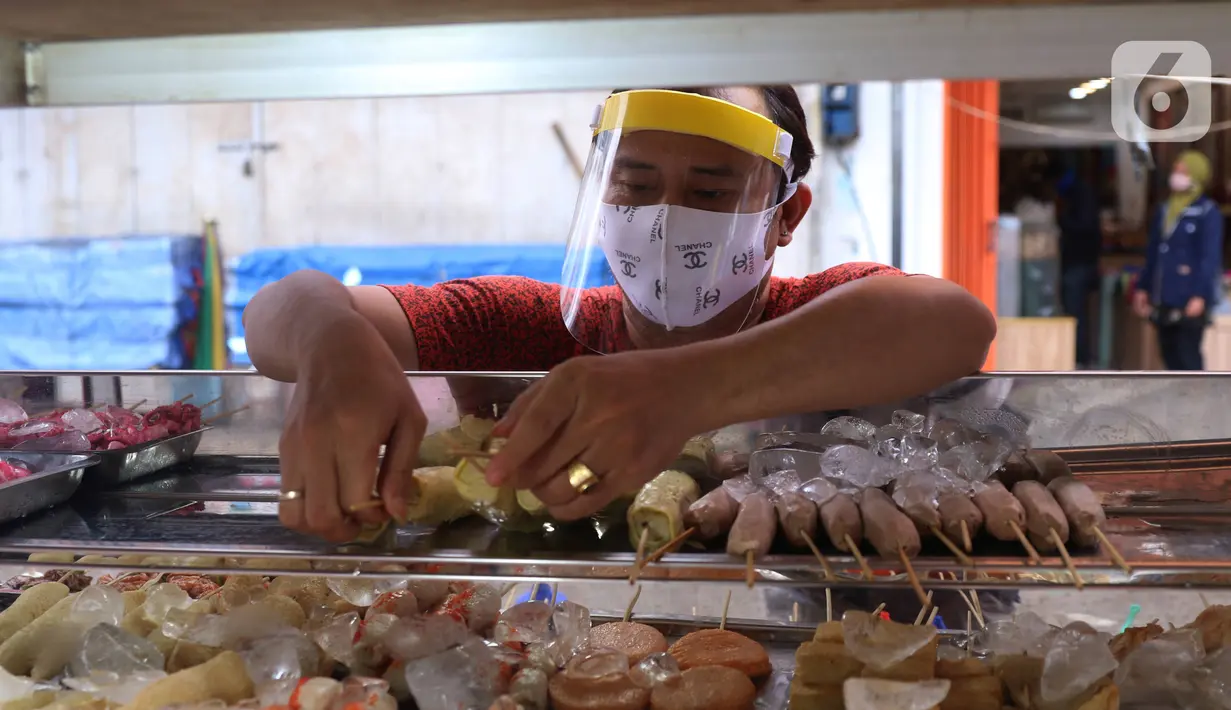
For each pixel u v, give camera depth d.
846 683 0.76
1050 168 4.45
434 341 1.35
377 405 0.74
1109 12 0.67
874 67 0.70
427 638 0.83
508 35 0.72
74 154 4.21
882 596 1.02
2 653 0.84
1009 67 0.69
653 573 0.71
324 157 4.13
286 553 0.74
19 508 0.83
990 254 3.82
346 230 4.16
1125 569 0.68
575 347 1.44
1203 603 1.02
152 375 1.00
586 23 0.71
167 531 0.80
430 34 0.72
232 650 0.82
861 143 3.71
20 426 0.97
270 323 0.94
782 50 0.70
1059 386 0.89
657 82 0.71
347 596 0.97
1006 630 0.84
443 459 0.83
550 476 0.72
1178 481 0.87
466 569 0.72
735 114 1.06
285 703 0.76
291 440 0.75
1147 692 0.80
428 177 4.09
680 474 0.86
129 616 0.89
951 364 0.84
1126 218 4.65
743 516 0.75
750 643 0.91
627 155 1.11
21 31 0.75
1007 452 0.84
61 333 3.77
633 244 1.13
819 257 3.78
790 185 1.16
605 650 0.85
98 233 4.25
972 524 0.73
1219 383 0.88
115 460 0.92
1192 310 4.34
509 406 0.85
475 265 3.63
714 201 1.10
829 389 0.79
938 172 3.72
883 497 0.78
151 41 0.77
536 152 4.04
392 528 0.81
